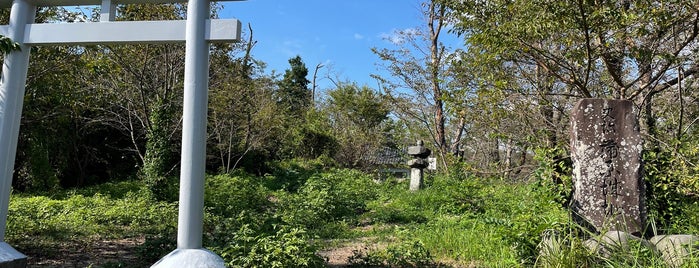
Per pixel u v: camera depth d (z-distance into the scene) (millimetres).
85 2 4590
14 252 4355
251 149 20562
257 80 19719
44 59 9602
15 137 4434
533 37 7125
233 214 10359
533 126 8312
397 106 20188
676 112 8148
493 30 7031
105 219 9156
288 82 37688
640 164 5570
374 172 24344
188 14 4062
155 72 12766
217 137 18094
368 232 8992
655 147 6984
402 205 12352
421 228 8289
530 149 8023
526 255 5012
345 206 11594
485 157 17125
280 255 4586
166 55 12391
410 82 19375
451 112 8695
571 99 8617
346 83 30266
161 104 12289
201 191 3947
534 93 7996
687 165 6445
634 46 6836
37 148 14172
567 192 6078
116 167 17969
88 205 10367
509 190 10078
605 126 5707
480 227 6809
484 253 5848
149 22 4211
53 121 13945
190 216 3887
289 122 23672
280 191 15992
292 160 24203
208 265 3770
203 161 3973
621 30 6727
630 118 5703
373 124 29422
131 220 9367
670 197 6398
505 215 8586
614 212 5336
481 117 8562
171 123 14211
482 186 10492
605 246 4430
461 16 7832
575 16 6602
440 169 19203
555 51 8008
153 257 6074
